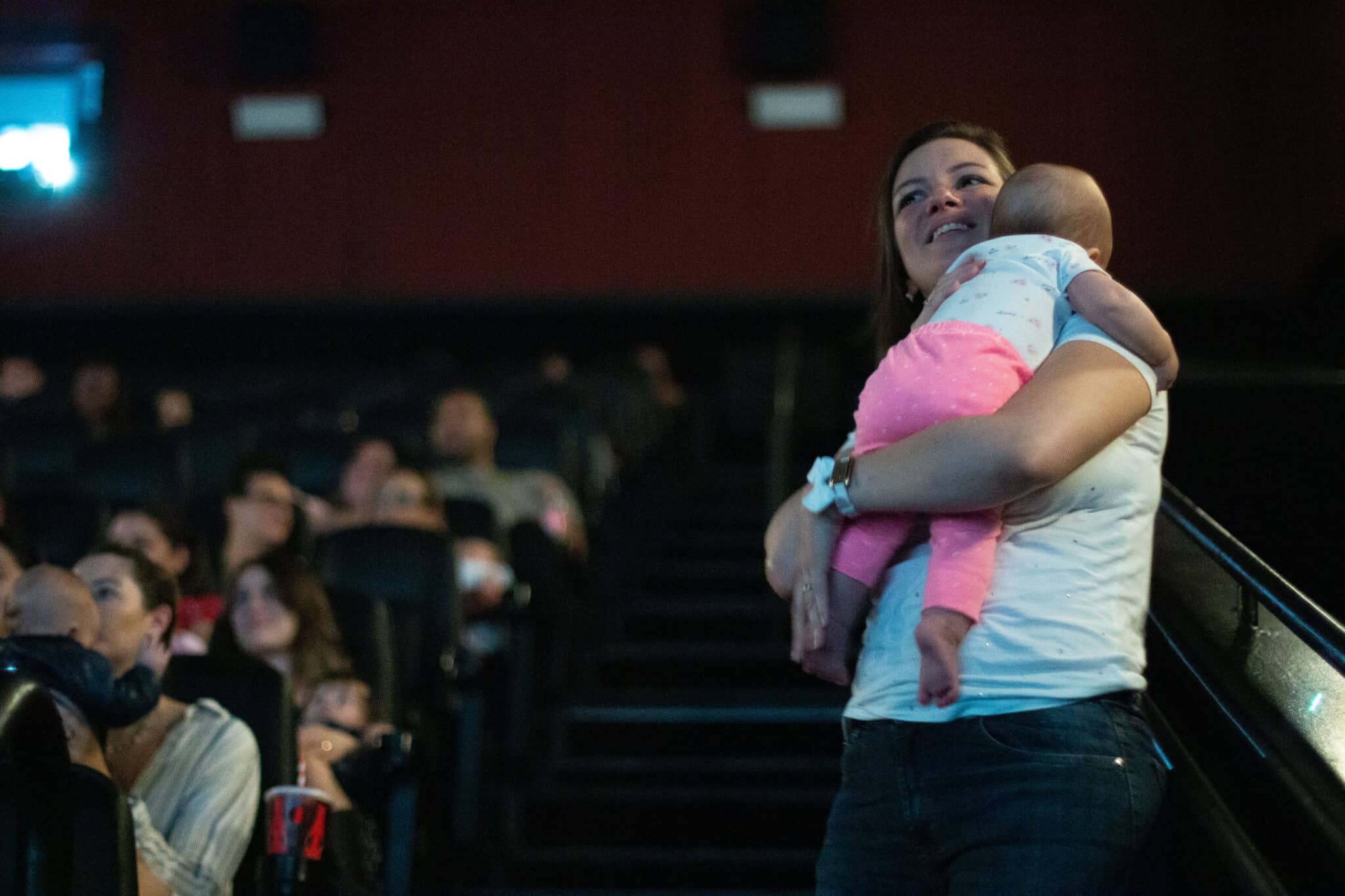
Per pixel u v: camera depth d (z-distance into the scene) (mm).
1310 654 1997
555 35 12391
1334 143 10922
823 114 12062
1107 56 11805
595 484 7848
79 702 2752
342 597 4516
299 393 9430
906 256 2031
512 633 5402
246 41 12219
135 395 9125
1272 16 11617
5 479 6344
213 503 6418
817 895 1683
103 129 12305
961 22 11961
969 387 1606
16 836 2135
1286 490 3965
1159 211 11695
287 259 12398
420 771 3877
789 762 5504
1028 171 1811
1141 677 1607
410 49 12438
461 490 6707
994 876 1514
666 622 6902
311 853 3152
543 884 4910
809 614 1699
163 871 2910
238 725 3150
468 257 12375
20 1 12328
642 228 12289
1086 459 1542
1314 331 11109
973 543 1587
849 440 1765
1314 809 1645
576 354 12312
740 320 12180
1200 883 1737
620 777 5523
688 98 12273
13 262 12398
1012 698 1552
